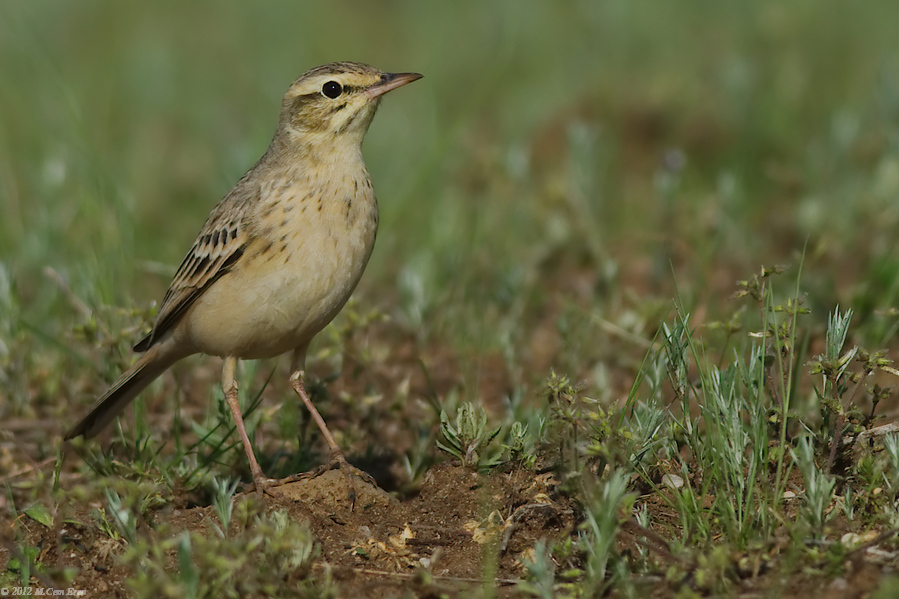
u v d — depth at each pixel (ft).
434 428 36.52
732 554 24.26
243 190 32.86
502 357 43.55
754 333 28.04
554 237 52.90
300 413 35.88
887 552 24.54
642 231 54.75
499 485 29.37
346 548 28.12
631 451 27.76
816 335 40.57
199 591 23.86
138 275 50.72
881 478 26.96
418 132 68.03
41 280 49.83
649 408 29.19
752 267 48.78
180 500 32.27
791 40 72.38
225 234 31.99
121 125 75.61
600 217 56.49
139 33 99.09
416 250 54.54
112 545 27.76
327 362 43.21
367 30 94.63
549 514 27.96
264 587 24.32
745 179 58.23
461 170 60.90
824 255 48.62
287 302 31.91
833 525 26.03
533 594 24.95
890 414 33.09
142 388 35.91
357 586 26.00
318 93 32.37
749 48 73.46
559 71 79.25
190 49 94.32
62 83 63.77
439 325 46.11
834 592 23.39
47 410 41.09
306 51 88.07
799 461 26.37
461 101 76.95
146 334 38.91
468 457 30.17
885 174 50.88
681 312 29.01
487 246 53.11
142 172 66.80
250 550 24.40
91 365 40.22
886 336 38.96
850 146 56.85
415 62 84.99
